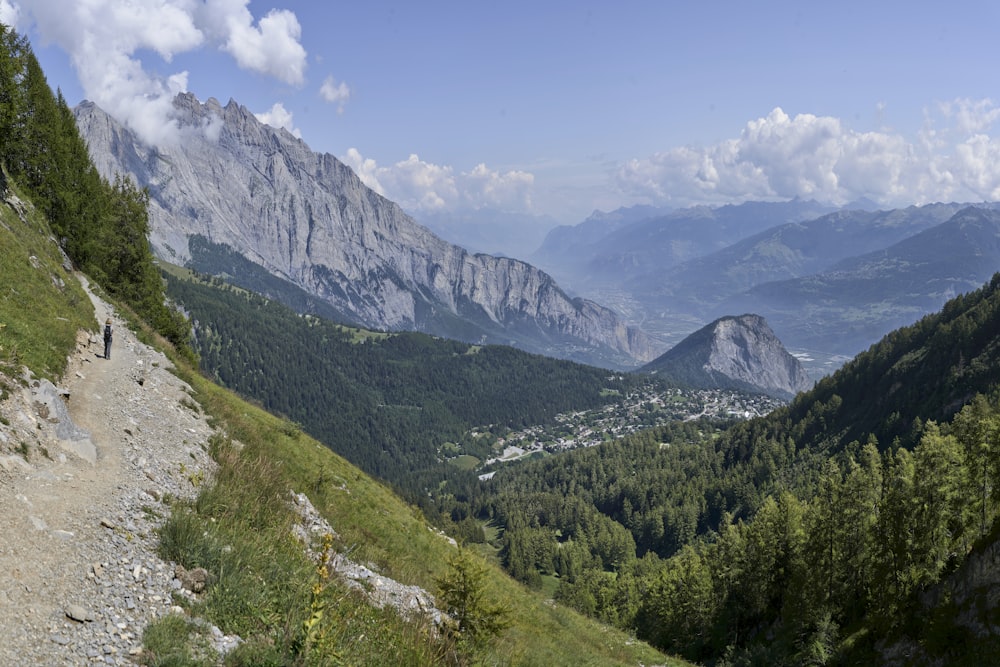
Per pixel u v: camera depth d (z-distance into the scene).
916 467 58.62
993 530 48.91
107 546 10.81
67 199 52.31
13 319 20.64
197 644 9.20
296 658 9.00
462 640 15.14
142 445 17.62
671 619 83.75
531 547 187.62
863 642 56.00
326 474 29.64
